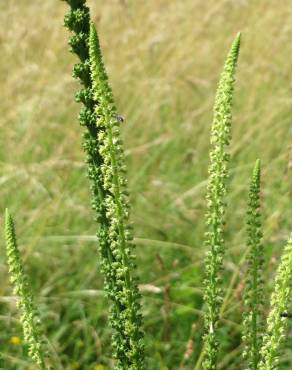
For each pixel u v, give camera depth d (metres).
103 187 0.54
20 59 1.52
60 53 1.57
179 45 1.67
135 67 1.58
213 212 0.55
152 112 1.47
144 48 1.58
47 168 1.22
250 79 1.64
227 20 1.84
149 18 1.72
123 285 0.53
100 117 0.51
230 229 1.21
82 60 0.55
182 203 1.22
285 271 0.50
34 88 1.43
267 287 1.00
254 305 0.56
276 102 1.48
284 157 1.24
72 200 1.19
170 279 1.08
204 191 1.29
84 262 1.12
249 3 1.86
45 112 1.39
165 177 1.33
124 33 1.63
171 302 0.99
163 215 1.22
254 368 0.56
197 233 1.19
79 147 1.34
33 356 0.53
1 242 1.10
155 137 1.45
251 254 0.56
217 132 0.53
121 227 0.52
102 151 0.51
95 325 1.02
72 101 1.42
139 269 1.12
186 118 1.50
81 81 0.55
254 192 0.55
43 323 1.01
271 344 0.51
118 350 0.56
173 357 0.97
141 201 1.25
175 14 1.78
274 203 1.19
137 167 1.36
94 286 1.10
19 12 1.68
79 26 0.55
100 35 1.66
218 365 0.93
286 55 1.73
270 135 1.41
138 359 0.54
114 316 0.55
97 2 1.72
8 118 1.35
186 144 1.45
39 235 1.07
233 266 1.03
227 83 0.52
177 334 1.02
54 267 1.12
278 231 1.11
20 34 1.50
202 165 1.37
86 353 0.98
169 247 1.15
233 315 1.00
